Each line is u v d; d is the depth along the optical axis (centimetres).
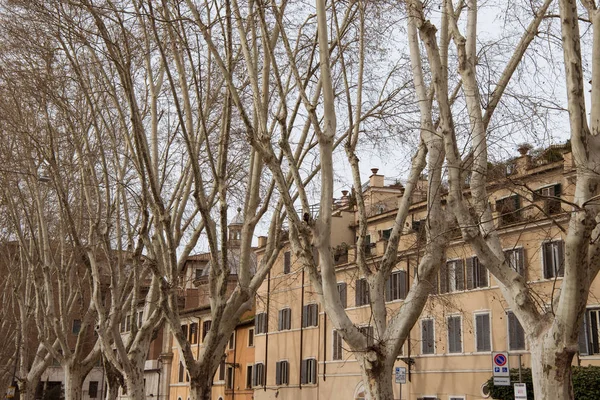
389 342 1081
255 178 1420
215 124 1706
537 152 1390
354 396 3622
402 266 3338
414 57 1149
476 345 2962
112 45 1452
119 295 1817
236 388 5053
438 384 3127
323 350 3969
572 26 883
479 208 1029
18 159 2028
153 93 1653
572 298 838
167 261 1532
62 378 6022
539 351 891
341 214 4081
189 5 1262
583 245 821
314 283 1121
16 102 1875
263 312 4669
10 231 2625
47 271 2214
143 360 1717
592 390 2330
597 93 902
